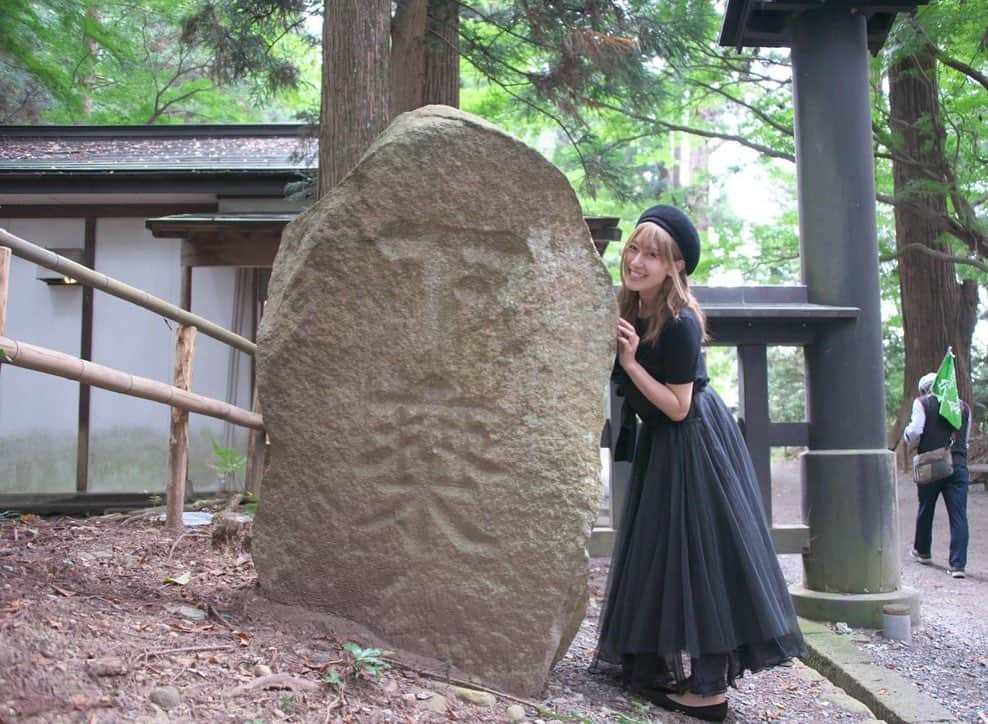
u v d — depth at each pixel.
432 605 2.76
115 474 8.66
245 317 8.60
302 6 8.22
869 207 4.97
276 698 2.23
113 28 15.33
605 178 9.73
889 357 17.52
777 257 15.92
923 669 4.02
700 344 3.00
